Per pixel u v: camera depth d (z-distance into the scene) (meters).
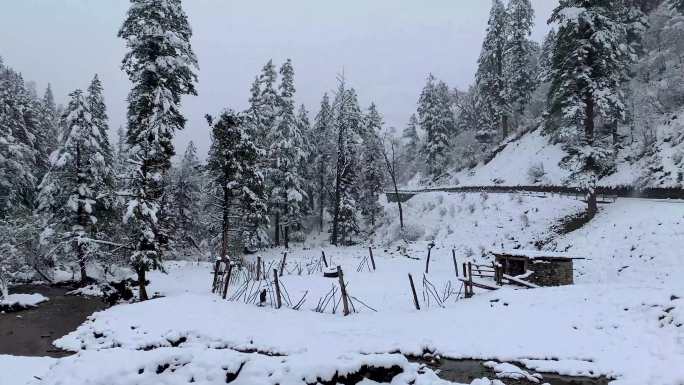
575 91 27.17
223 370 6.54
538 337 11.14
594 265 21.48
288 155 42.09
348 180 45.88
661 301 11.68
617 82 28.00
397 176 74.44
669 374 8.46
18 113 33.75
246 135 26.30
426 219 40.50
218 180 26.25
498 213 33.56
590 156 26.25
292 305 16.09
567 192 32.09
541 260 18.22
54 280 25.42
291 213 42.19
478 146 58.59
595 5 27.30
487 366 9.92
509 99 49.94
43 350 12.89
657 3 44.81
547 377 9.25
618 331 10.86
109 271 24.30
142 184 19.08
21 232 23.81
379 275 22.59
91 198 24.28
